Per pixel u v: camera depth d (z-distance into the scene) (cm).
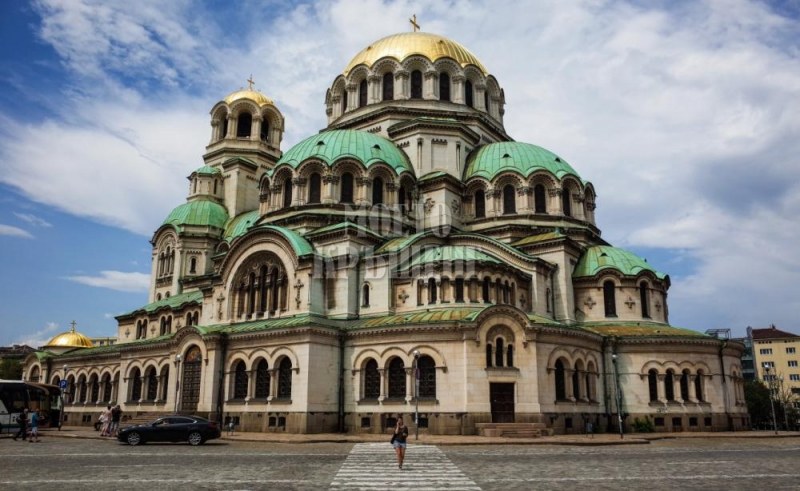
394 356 4922
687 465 2950
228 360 5456
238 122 9094
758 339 16438
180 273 7900
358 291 5597
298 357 4959
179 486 2256
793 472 2709
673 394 5553
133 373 6544
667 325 6306
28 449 3822
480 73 7862
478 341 4672
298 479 2442
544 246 6241
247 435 4703
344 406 5084
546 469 2759
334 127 7875
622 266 6316
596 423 5300
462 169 7112
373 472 2653
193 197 8500
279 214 6444
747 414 5994
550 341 4950
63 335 8969
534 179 6762
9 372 12669
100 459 3200
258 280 5866
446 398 4659
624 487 2242
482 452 3572
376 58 7712
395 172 6506
